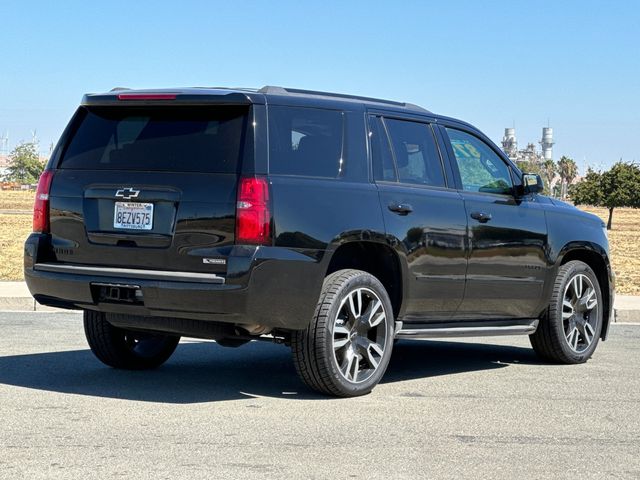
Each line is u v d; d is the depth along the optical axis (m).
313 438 5.78
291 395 7.18
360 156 7.31
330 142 7.15
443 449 5.60
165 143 6.94
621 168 85.56
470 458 5.40
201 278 6.58
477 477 5.00
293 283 6.69
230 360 8.89
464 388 7.69
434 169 7.94
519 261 8.47
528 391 7.59
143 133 7.05
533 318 8.84
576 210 9.29
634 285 20.69
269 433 5.88
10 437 5.63
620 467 5.30
